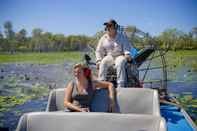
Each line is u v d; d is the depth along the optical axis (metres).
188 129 3.66
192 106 7.48
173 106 4.65
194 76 12.16
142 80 5.71
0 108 8.09
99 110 3.24
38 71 16.50
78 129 2.42
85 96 3.20
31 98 9.27
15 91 10.49
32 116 2.48
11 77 14.23
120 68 4.30
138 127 2.36
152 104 3.27
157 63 7.19
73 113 2.47
